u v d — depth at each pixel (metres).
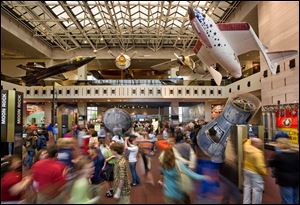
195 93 16.92
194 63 17.58
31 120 16.92
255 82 13.48
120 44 23.70
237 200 4.35
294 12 4.59
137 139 5.34
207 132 7.33
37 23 16.86
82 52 24.45
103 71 28.28
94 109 17.22
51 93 18.50
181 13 13.87
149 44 24.00
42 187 3.81
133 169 4.86
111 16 15.23
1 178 4.14
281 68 7.55
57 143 5.06
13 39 15.71
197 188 3.96
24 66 15.83
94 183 5.43
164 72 26.28
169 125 6.74
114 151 5.36
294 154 4.18
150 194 3.98
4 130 7.64
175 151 4.13
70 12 14.88
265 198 4.47
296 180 4.09
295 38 4.65
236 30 9.14
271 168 4.60
